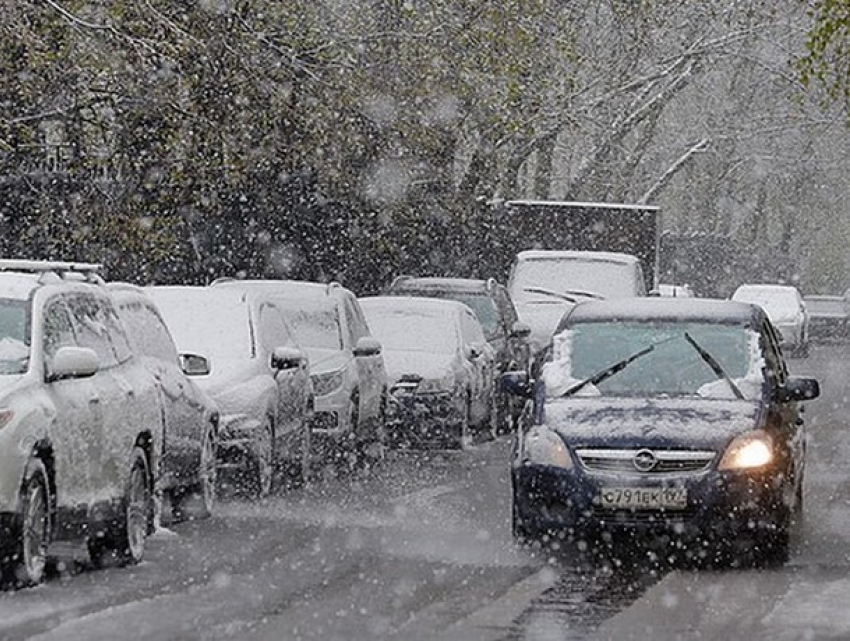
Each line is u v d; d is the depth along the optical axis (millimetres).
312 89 59531
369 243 71312
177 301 42344
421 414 53531
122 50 50000
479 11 65562
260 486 39438
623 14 100438
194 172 55906
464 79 65562
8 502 25000
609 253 75562
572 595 26547
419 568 29125
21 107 52500
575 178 114938
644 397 32000
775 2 111688
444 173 73125
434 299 57781
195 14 54531
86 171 55938
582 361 33062
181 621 23547
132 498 29406
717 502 30016
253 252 67875
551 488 30469
